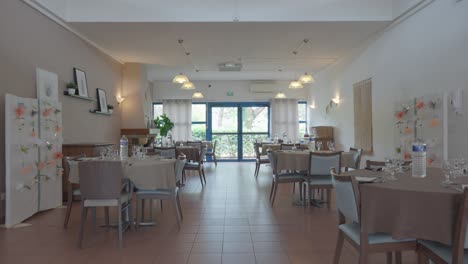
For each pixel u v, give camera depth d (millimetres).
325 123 9281
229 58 7762
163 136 10133
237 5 5203
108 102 7176
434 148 4242
